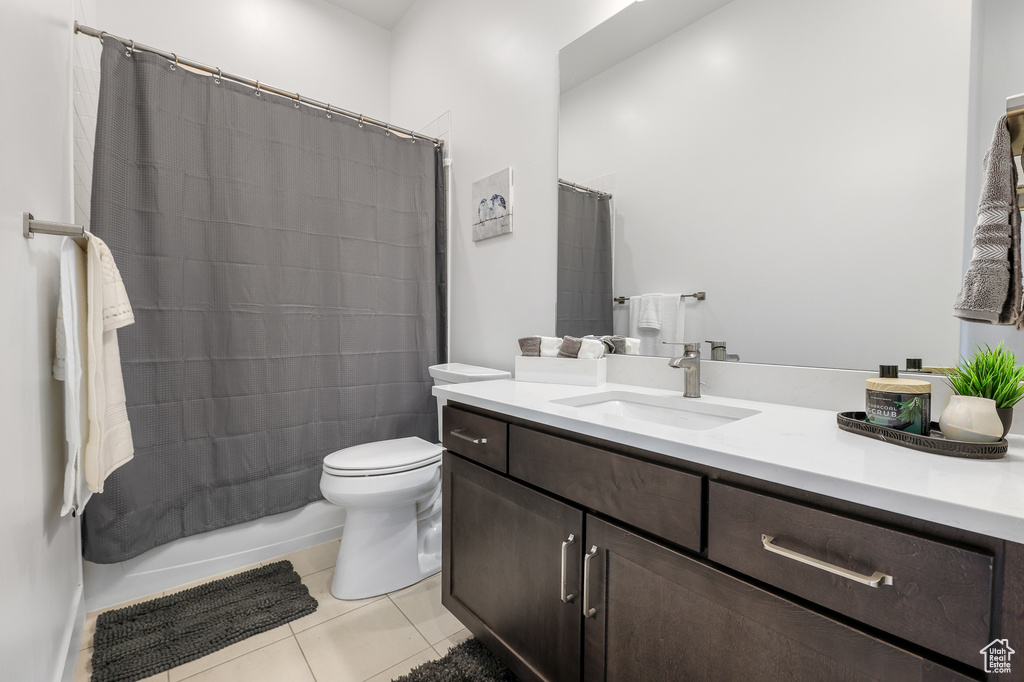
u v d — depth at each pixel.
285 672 1.29
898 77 0.97
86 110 1.72
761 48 1.18
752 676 0.70
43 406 0.99
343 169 2.03
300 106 1.93
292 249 1.90
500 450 1.18
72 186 1.40
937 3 0.92
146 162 1.59
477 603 1.29
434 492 1.92
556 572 1.03
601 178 1.58
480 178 2.10
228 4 2.25
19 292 0.84
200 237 1.71
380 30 2.75
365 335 2.09
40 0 1.02
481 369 1.98
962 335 0.91
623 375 1.52
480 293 2.12
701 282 1.32
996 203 0.72
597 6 1.58
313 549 2.02
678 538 0.78
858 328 1.04
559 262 1.74
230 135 1.76
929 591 0.53
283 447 1.90
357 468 1.59
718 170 1.28
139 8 2.01
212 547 1.79
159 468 1.64
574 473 0.98
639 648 0.86
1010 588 0.49
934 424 0.84
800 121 1.12
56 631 1.08
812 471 0.63
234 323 1.78
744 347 1.23
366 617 1.55
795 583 0.64
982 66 0.87
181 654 1.34
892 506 0.56
